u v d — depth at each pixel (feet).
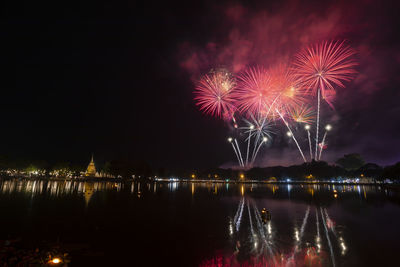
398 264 38.01
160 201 131.54
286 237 55.36
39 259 38.81
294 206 114.62
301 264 38.45
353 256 41.86
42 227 61.52
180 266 37.65
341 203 127.54
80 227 63.05
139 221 73.46
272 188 317.42
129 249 45.91
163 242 50.88
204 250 45.80
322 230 62.49
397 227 65.77
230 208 105.81
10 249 42.86
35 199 119.75
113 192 187.01
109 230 60.90
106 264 38.06
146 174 516.32
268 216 77.05
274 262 39.40
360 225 68.85
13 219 70.59
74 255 41.96
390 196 175.73
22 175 486.38
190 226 67.15
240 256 42.37
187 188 292.81
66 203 108.58
